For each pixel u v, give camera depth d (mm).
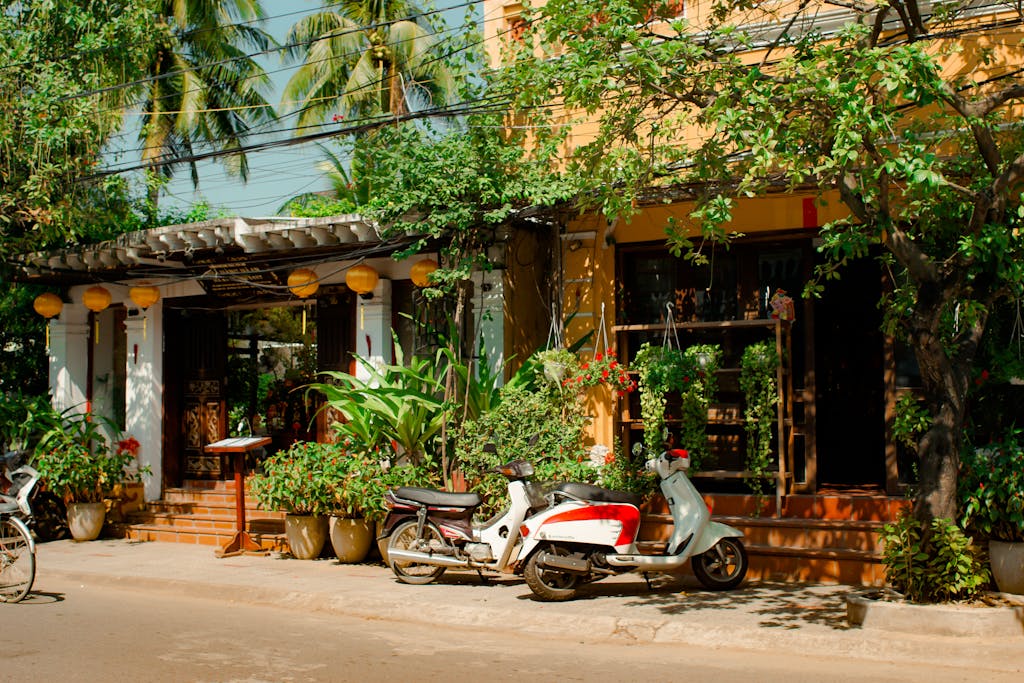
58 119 12703
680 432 10719
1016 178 7121
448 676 6305
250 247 12070
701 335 10820
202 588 9781
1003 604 7176
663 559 8680
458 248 10633
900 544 7453
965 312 7316
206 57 22469
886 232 7379
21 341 15867
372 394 10656
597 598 8680
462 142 10359
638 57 7219
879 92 7359
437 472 10914
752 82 6992
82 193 13469
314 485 10758
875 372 11789
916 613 7031
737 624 7488
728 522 9703
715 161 7938
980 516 8023
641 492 10086
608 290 10859
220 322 14398
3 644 7297
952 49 8711
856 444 11875
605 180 8266
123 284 14117
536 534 8516
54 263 13438
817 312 12016
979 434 9133
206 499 13758
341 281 12898
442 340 10977
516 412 10250
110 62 13688
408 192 10367
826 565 9109
